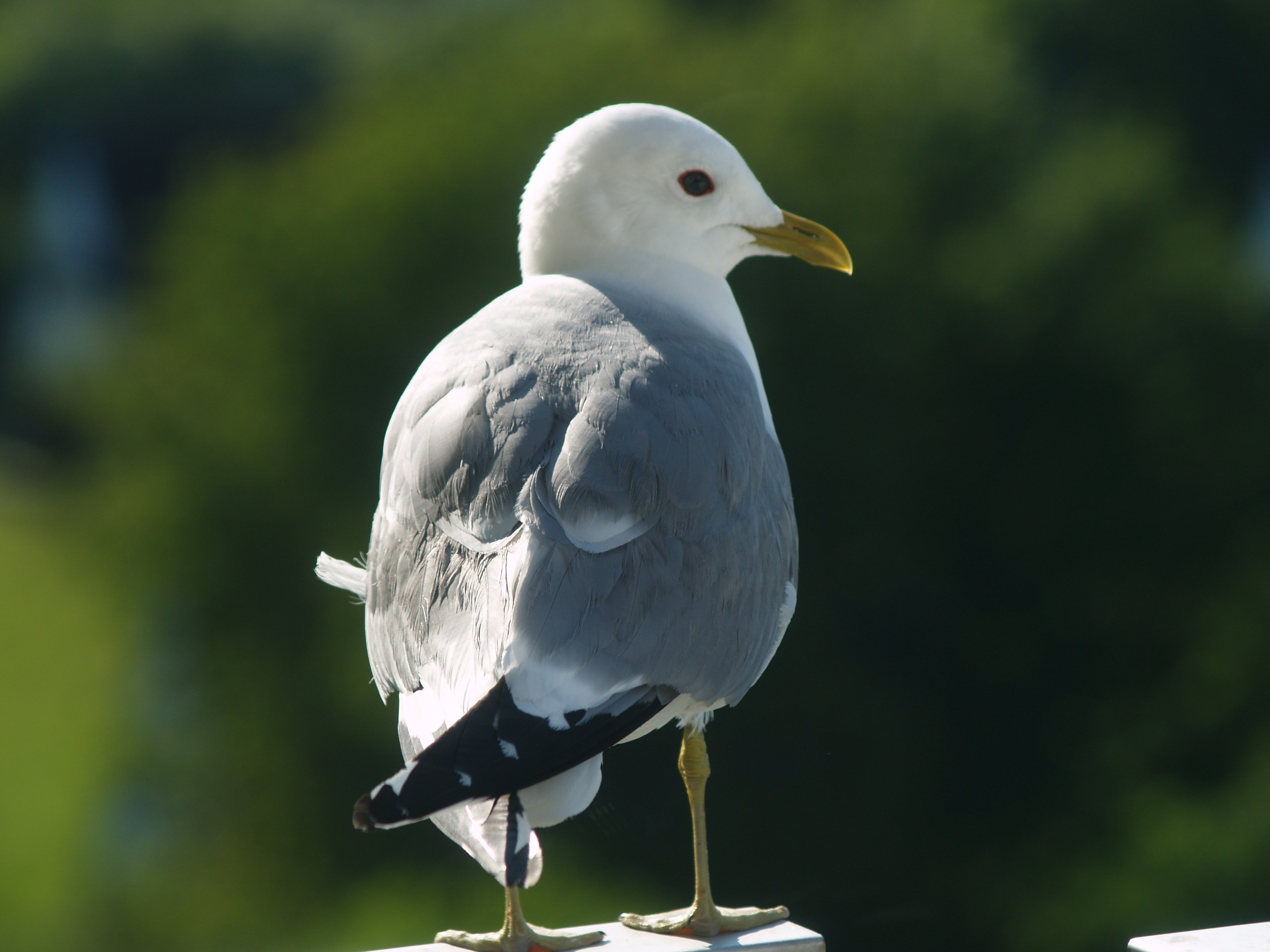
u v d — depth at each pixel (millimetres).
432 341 18297
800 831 16641
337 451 18688
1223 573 17531
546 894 14258
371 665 3213
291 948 16781
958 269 17781
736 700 3324
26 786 19562
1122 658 17594
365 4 39219
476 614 2875
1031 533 17656
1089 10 24266
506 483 3002
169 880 17875
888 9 20766
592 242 3947
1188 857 14867
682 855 14195
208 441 18984
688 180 3945
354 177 19516
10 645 23609
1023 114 19938
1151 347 17547
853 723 17031
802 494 17453
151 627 19984
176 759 18938
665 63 20031
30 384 34688
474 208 18516
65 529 29125
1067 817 17062
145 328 22688
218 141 39406
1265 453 17641
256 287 19359
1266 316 18531
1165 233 18219
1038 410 17703
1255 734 16438
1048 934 15539
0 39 39062
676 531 3068
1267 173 25516
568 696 2789
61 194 39562
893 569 17578
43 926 17391
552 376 3178
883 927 16578
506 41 21469
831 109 18844
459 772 2600
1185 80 24891
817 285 17219
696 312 3865
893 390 17516
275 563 18859
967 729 17641
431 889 16359
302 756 18062
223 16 39000
